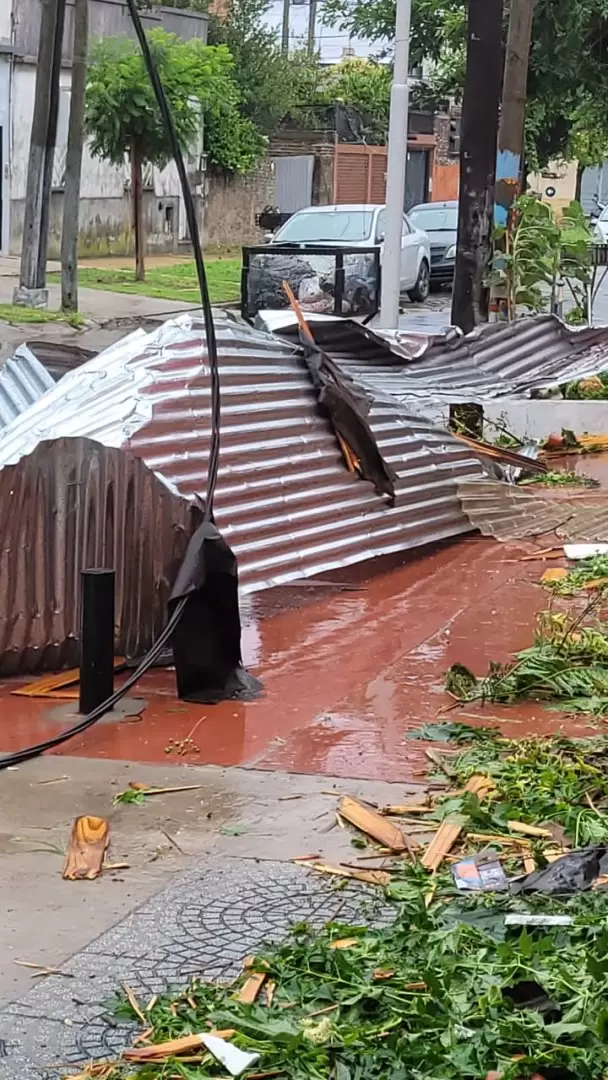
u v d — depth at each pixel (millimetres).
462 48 32500
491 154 13414
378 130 50844
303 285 23328
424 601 8758
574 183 52125
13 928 4508
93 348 19297
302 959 4152
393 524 9688
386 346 11266
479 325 13008
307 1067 3590
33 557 7199
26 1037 3865
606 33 27328
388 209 16828
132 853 5117
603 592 8781
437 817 5434
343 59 62562
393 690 7086
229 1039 3746
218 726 6539
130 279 30047
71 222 22750
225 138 42750
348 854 5125
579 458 13688
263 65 48188
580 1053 3551
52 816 5469
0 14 33094
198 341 8992
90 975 4211
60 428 8062
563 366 12766
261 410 9008
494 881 4785
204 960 4301
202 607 6828
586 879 4730
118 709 6785
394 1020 3779
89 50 29797
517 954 4043
